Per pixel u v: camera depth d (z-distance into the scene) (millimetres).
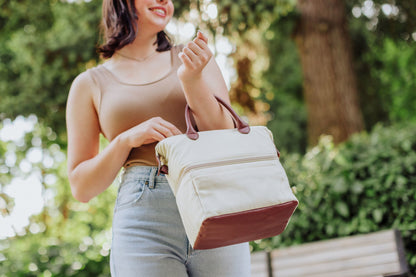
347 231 3693
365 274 3184
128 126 1631
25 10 8266
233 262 1608
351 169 3787
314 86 8023
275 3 6660
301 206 3867
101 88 1676
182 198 1394
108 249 4246
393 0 9008
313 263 3414
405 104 12000
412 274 3506
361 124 7922
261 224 1418
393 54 11195
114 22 1713
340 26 8125
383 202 3656
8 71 8594
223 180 1371
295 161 4145
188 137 1424
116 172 1614
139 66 1700
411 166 3631
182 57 1450
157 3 1704
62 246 4289
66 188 9922
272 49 10516
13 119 8617
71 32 8000
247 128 1478
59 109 8586
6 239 4688
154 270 1517
